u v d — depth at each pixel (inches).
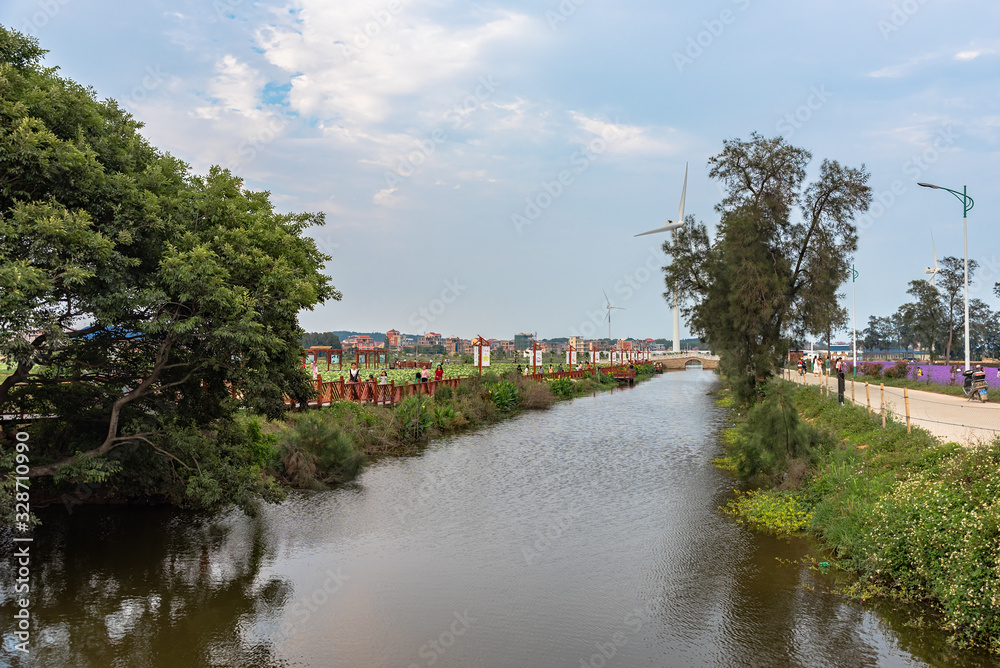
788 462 630.5
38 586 407.2
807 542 485.1
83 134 410.6
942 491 411.8
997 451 430.9
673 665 306.0
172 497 593.0
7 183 370.6
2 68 373.7
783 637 334.0
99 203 404.5
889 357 3956.7
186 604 380.8
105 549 479.5
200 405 546.9
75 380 494.6
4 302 325.1
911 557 378.9
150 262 434.3
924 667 299.4
